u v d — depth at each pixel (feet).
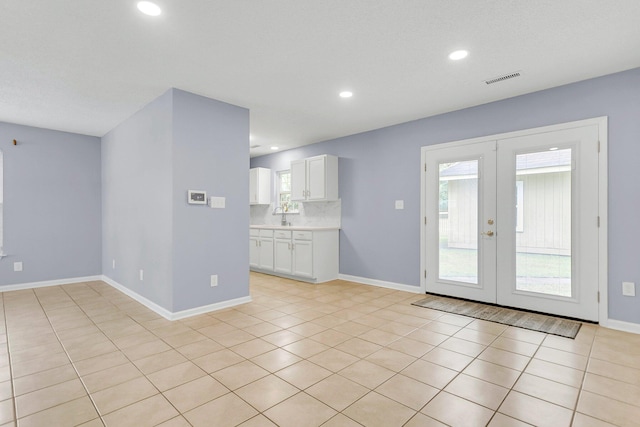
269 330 9.73
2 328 9.90
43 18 6.89
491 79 10.23
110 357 7.90
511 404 5.99
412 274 14.52
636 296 9.48
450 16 6.98
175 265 10.75
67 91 11.00
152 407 5.89
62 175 16.30
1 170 14.82
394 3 6.54
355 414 5.70
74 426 5.36
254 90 11.03
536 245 11.27
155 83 10.39
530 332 9.52
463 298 12.98
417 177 14.33
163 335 9.30
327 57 8.78
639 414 5.67
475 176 12.62
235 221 12.37
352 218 16.90
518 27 7.40
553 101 10.85
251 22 7.14
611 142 9.85
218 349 8.38
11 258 14.96
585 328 9.80
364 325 10.17
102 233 17.35
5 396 6.23
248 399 6.15
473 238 12.69
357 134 16.67
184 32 7.50
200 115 11.39
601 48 8.34
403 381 6.81
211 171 11.67
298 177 18.56
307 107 12.76
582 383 6.70
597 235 10.09
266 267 18.81
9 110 12.99
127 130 14.01
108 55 8.55
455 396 6.25
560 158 10.74
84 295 13.97
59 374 7.07
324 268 16.75
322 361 7.71
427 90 11.10
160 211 11.36
